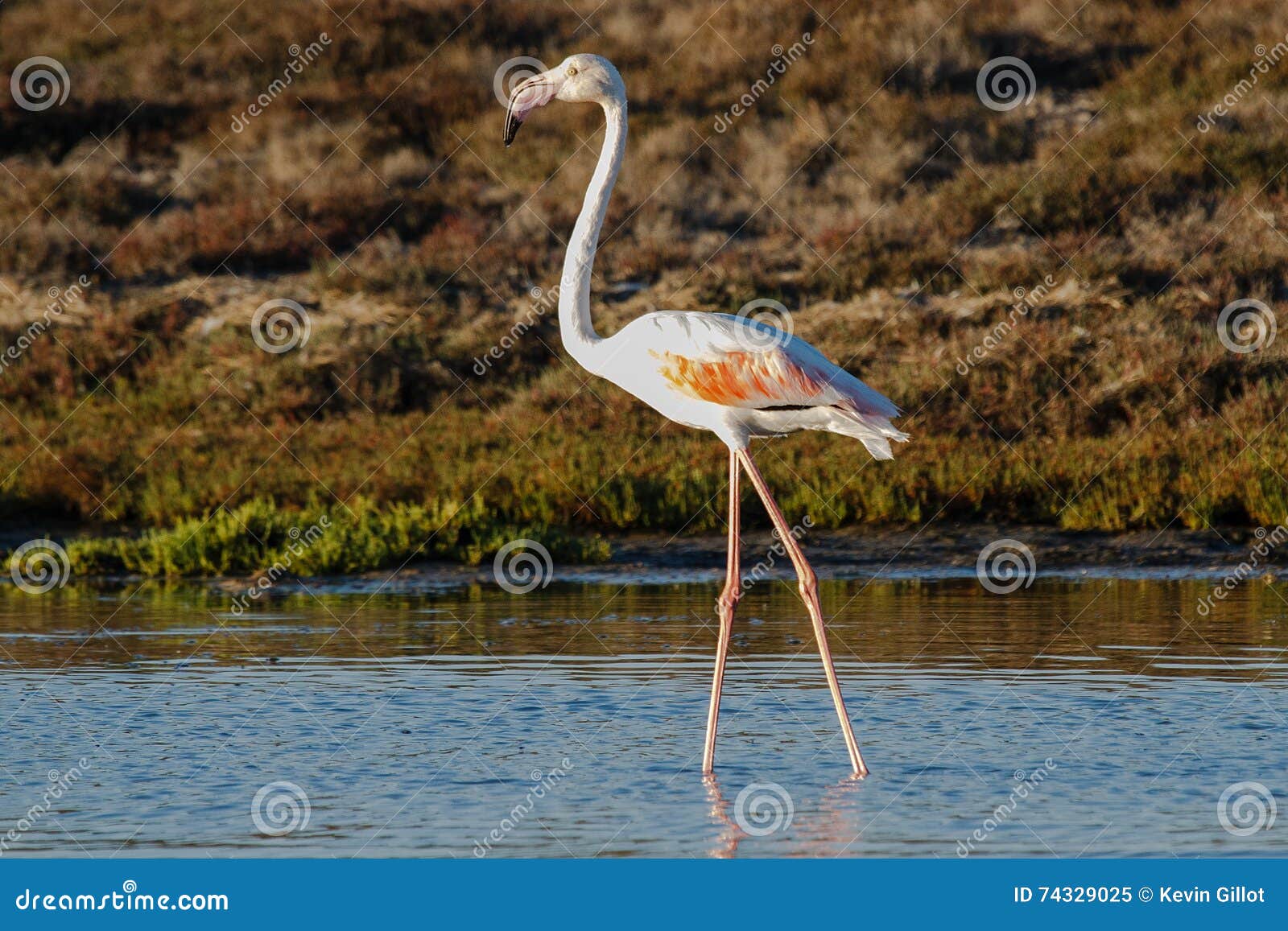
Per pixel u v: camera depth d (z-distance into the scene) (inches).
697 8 1266.0
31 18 1267.2
